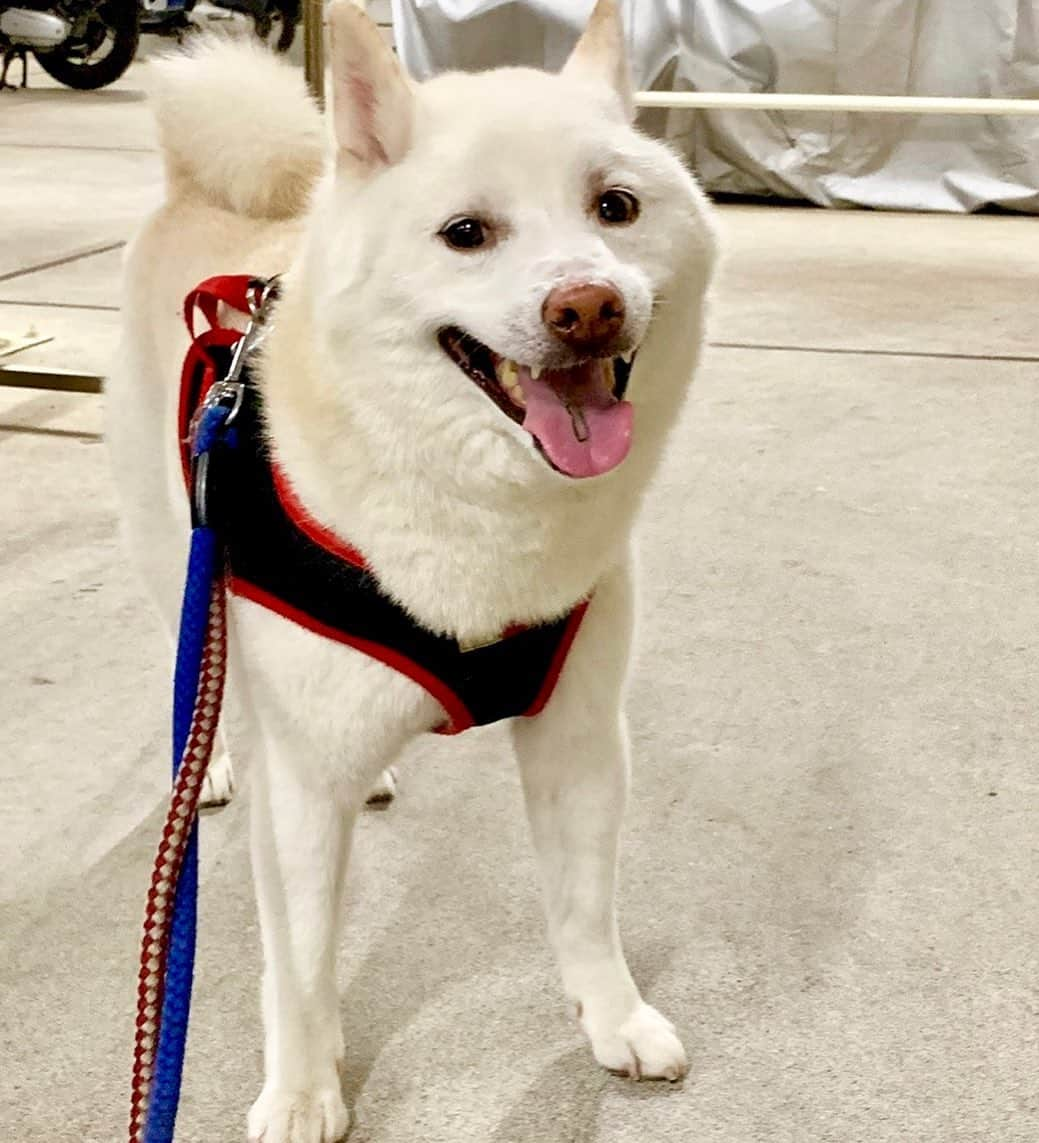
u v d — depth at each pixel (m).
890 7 2.71
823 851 0.88
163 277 0.87
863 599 1.18
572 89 0.65
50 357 1.74
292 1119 0.69
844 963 0.80
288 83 0.89
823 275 2.28
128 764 0.96
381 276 0.61
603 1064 0.73
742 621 1.14
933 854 0.88
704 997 0.78
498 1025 0.76
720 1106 0.71
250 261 0.83
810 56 2.78
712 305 0.69
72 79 4.40
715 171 2.95
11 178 2.97
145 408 0.85
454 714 0.67
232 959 0.80
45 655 1.09
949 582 1.21
